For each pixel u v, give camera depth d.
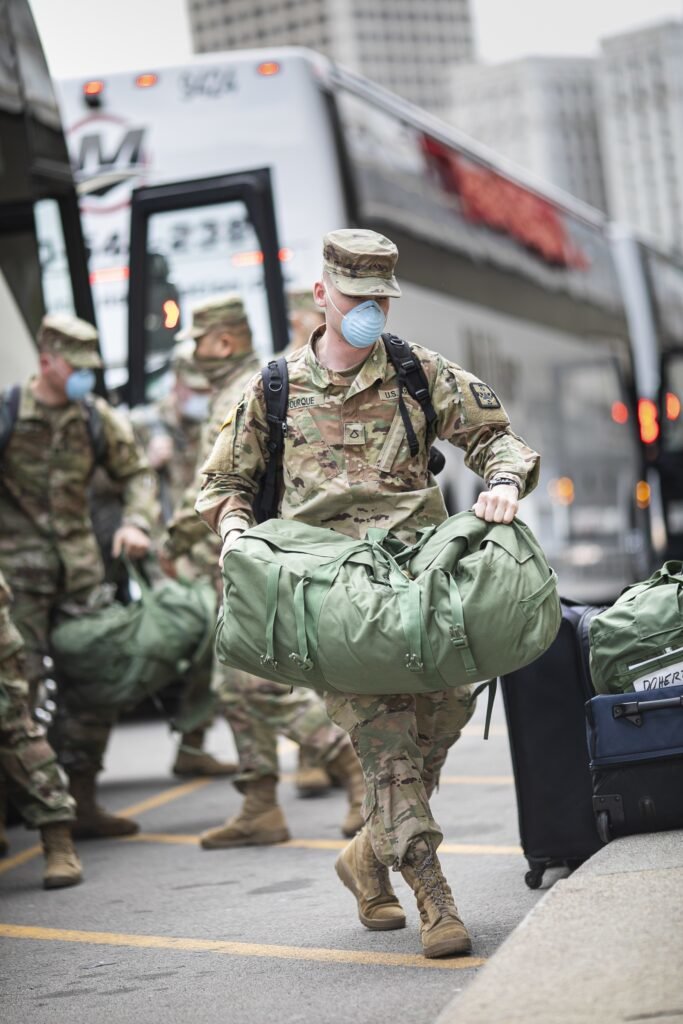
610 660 5.95
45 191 12.35
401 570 5.29
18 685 7.82
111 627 9.17
